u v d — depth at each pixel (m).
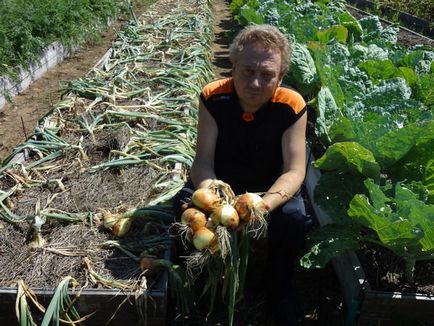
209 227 2.44
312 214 4.01
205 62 7.10
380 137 3.05
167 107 4.91
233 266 2.47
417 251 2.68
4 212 3.20
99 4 10.12
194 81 5.93
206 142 2.85
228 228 2.45
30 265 2.81
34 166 3.77
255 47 2.53
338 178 3.12
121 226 3.03
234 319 2.96
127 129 4.18
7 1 6.98
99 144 4.06
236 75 2.63
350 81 4.25
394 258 3.03
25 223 3.13
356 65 4.92
